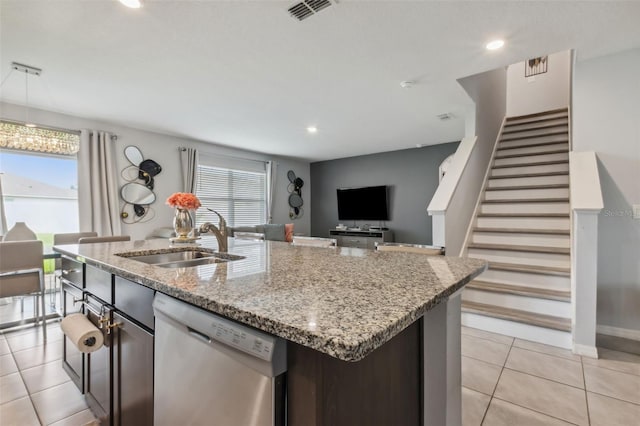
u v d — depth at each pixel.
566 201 3.60
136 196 4.70
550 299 2.73
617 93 2.71
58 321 3.24
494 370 2.20
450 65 2.74
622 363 2.29
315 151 6.59
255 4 1.91
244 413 0.75
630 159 2.69
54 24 2.09
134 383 1.26
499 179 4.39
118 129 4.54
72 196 4.22
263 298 0.85
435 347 1.17
